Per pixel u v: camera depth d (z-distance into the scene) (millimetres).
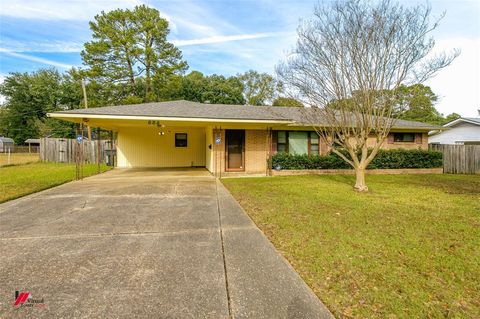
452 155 13188
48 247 3408
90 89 22938
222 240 3678
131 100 22922
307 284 2537
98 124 11688
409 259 3072
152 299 2283
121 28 22750
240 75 37625
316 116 7980
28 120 38156
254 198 6445
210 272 2762
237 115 10656
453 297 2328
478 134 17859
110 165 14414
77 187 7875
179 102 12875
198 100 31000
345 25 6906
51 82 38156
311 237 3768
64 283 2533
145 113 9484
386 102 7027
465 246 3471
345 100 7188
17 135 37688
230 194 6969
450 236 3838
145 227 4250
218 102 31344
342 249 3344
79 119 9516
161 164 15047
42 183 8344
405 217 4820
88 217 4797
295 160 11797
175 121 9922
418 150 13141
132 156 14773
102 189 7566
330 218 4719
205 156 15172
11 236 3809
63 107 36531
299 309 2148
